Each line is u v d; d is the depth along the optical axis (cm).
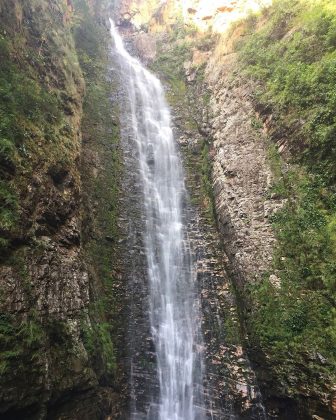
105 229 1207
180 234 1312
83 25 2236
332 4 1330
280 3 1686
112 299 1055
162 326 1067
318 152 1069
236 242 1157
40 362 629
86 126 1512
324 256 920
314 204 1013
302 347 855
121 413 855
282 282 970
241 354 984
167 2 2722
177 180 1526
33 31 1299
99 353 838
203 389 955
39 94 1062
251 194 1206
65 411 691
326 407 770
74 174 1064
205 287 1150
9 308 613
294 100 1227
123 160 1499
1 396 543
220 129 1556
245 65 1631
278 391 866
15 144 809
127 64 2278
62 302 769
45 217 830
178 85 2097
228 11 2231
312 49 1270
